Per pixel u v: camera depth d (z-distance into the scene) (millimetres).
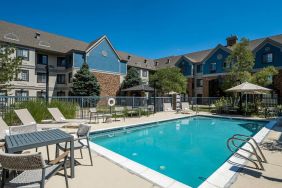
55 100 11805
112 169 4301
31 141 3307
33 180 2711
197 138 9719
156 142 8906
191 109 21469
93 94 26078
